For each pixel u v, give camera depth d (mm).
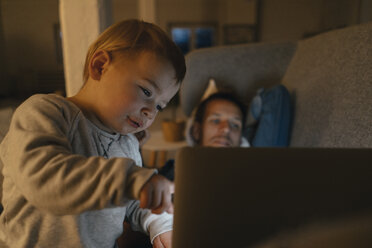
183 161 296
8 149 406
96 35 1047
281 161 289
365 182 291
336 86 963
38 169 355
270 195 293
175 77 511
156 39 498
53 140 398
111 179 335
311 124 1067
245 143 1337
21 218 485
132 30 512
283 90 1240
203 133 1313
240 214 298
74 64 1062
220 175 293
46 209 356
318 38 1195
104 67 499
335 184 290
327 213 293
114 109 492
